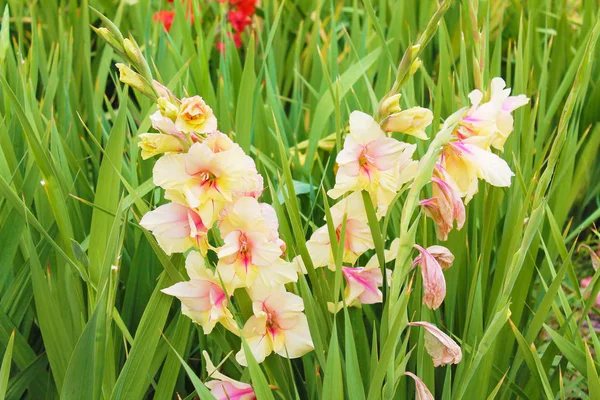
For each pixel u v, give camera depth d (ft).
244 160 3.51
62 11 7.64
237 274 3.61
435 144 3.52
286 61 7.70
